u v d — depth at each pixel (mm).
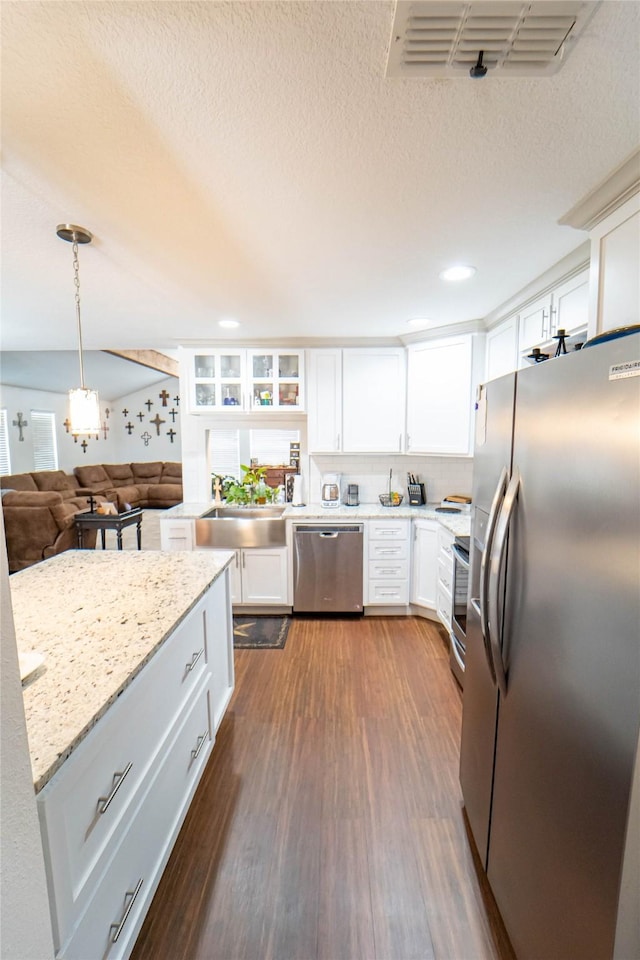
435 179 1335
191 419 3895
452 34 824
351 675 2629
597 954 797
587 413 834
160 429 9883
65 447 8391
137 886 1148
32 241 1732
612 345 760
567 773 893
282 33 830
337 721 2191
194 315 2834
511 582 1150
